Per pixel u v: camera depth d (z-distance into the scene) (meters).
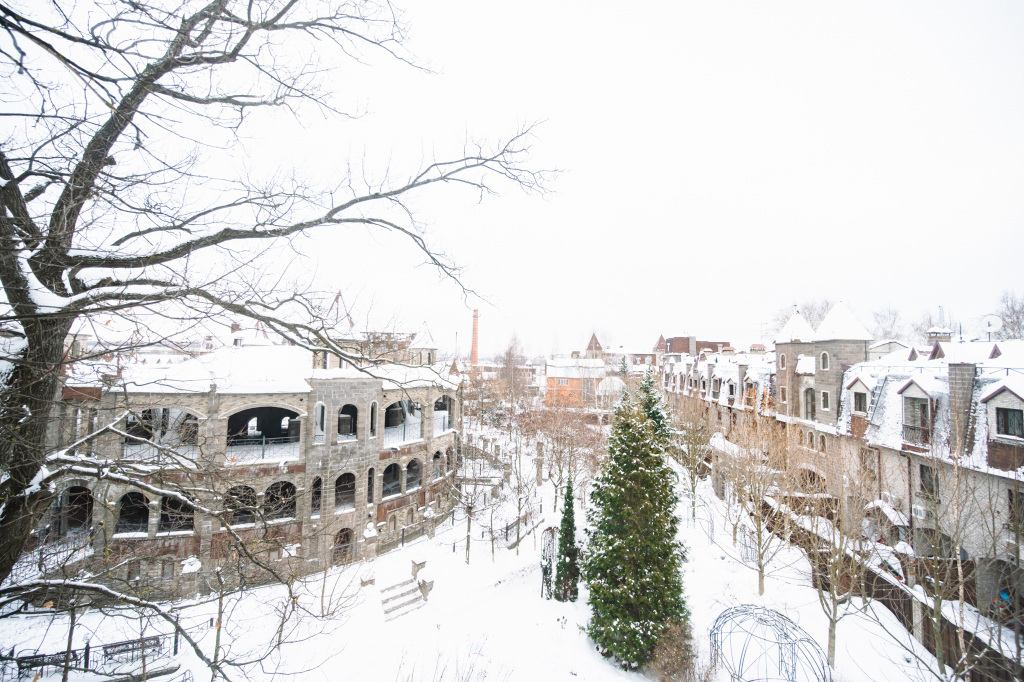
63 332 6.38
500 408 71.44
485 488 40.69
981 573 17.22
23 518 6.49
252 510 9.78
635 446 18.38
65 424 15.67
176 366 24.20
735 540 26.77
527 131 6.68
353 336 8.74
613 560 17.97
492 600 22.98
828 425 30.47
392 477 36.25
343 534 28.19
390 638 18.91
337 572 25.42
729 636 18.31
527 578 24.97
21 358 5.98
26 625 17.80
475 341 80.38
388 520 29.92
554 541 23.98
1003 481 17.45
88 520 18.58
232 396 24.53
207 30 5.11
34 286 5.39
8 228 5.25
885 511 22.42
